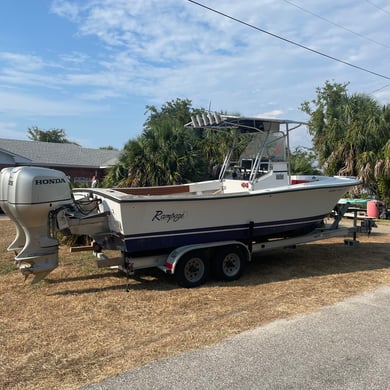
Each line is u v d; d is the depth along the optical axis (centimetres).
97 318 457
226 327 429
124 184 1252
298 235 753
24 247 537
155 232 576
